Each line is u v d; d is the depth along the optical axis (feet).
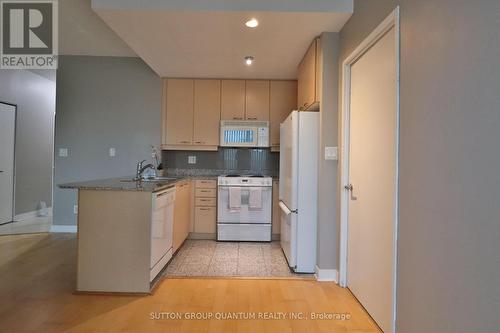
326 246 9.64
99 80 14.89
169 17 8.66
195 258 11.61
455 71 4.17
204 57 12.04
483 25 3.67
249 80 15.24
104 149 14.90
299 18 8.65
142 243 8.34
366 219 7.61
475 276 3.77
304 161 10.11
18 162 17.72
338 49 9.55
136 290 8.34
